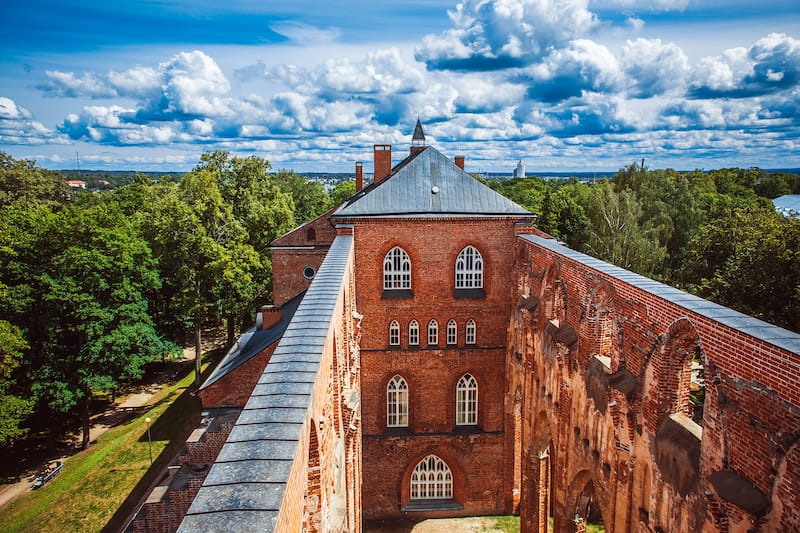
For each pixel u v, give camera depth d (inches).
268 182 2886.3
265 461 381.1
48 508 1509.6
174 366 2586.1
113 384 1792.6
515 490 1492.4
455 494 1529.3
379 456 1492.4
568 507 962.1
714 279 1670.8
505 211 1439.5
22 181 3892.7
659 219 3228.3
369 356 1465.3
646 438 676.7
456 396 1493.6
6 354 1533.0
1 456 1790.1
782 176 6520.7
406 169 1520.7
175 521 1173.1
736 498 475.8
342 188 4985.2
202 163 2780.5
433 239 1433.3
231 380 1333.7
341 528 740.0
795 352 422.0
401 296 1454.2
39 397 1732.3
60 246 1893.5
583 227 3102.9
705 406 547.2
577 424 916.0
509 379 1444.4
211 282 2266.2
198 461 1238.3
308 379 524.4
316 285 916.0
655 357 652.1
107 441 1863.9
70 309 1796.3
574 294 940.6
